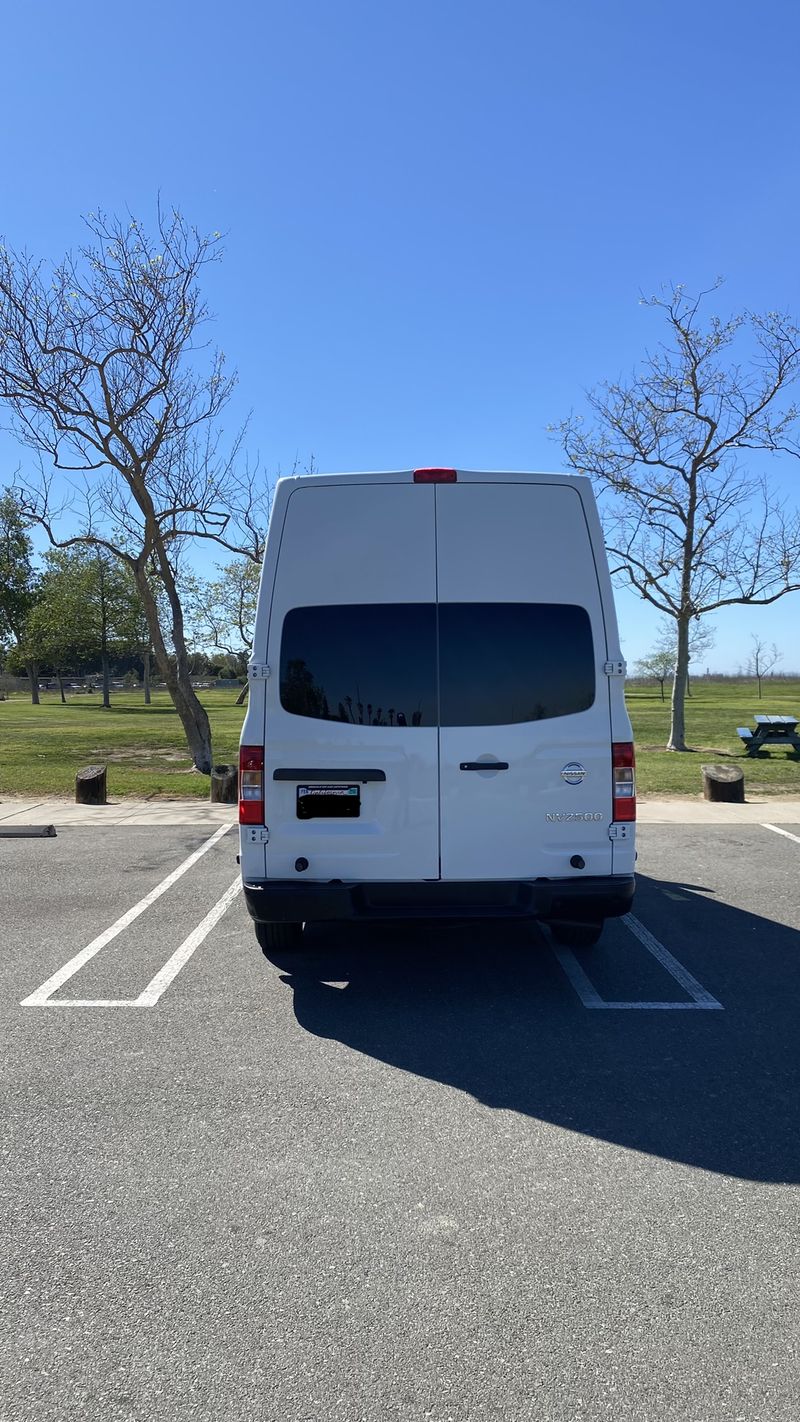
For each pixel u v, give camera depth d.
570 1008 4.55
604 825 4.54
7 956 5.37
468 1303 2.40
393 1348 2.24
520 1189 2.94
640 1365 2.19
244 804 4.51
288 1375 2.16
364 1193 2.92
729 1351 2.23
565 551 4.56
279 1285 2.47
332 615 4.50
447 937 5.80
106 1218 2.79
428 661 4.49
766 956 5.39
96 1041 4.14
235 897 6.72
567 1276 2.51
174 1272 2.53
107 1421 2.03
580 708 4.54
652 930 5.93
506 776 4.50
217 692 69.25
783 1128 3.34
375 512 4.52
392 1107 3.50
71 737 22.67
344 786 4.50
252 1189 2.95
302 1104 3.53
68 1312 2.37
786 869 7.68
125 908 6.42
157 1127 3.35
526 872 4.53
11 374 12.47
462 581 4.52
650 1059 3.94
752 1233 2.71
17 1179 3.01
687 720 28.61
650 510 16.83
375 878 4.51
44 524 13.60
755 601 16.69
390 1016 4.44
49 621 47.72
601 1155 3.15
